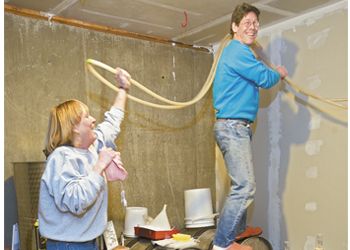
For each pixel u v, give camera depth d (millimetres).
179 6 3277
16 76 3191
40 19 3336
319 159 3424
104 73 3721
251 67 2518
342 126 3230
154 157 4055
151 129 4047
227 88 2607
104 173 1986
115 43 3811
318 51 3406
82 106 2039
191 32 3996
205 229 3605
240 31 2652
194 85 4402
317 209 3447
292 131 3656
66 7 3230
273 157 3840
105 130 2334
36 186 2783
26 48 3250
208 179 4473
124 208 3799
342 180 3244
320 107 3398
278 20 3670
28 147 3230
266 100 3902
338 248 3277
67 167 1839
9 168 3117
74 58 3527
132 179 3881
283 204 3744
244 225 2756
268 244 3486
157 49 4125
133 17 3520
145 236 3344
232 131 2574
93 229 1963
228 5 3275
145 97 3998
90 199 1791
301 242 3576
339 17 3240
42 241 2695
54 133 1992
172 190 4172
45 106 3340
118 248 3047
